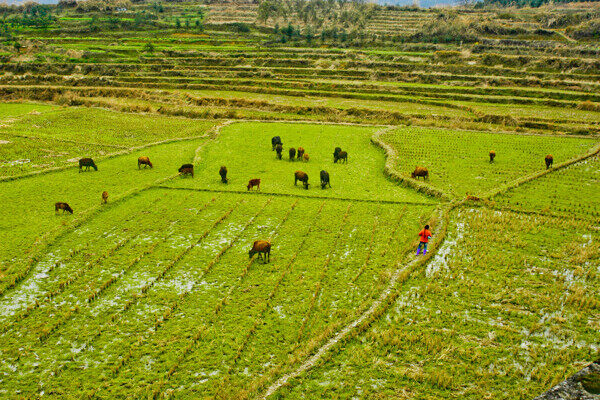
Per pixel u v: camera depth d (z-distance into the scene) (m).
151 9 165.75
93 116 55.69
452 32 100.31
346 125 50.19
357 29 109.75
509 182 30.33
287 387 12.93
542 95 61.03
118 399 12.51
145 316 16.23
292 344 14.80
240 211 25.77
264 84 72.81
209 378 13.35
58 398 12.53
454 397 12.54
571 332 15.20
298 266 19.62
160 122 53.72
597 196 27.84
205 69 82.06
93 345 14.74
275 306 16.83
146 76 78.69
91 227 23.53
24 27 124.50
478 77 69.38
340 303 17.03
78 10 162.88
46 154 38.06
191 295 17.44
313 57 87.31
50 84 74.69
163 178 31.06
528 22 114.31
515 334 15.09
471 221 24.22
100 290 17.66
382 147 40.12
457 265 19.72
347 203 27.00
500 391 12.67
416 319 16.06
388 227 23.73
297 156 37.31
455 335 15.17
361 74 76.88
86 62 84.94
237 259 20.22
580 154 37.16
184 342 14.85
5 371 13.62
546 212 25.28
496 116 50.84
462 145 40.66
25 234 22.27
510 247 21.39
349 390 12.89
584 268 19.28
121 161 35.72
